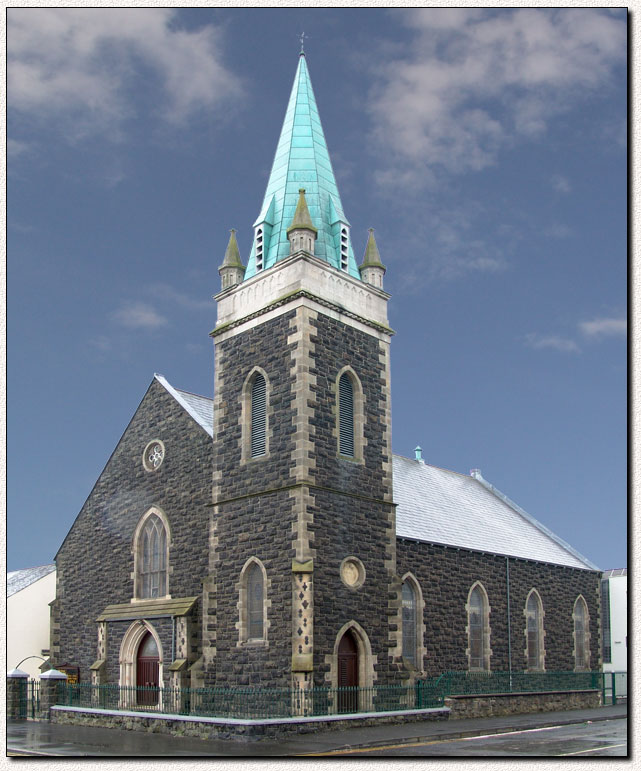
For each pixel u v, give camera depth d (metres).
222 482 36.09
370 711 31.97
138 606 39.31
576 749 25.19
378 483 36.22
